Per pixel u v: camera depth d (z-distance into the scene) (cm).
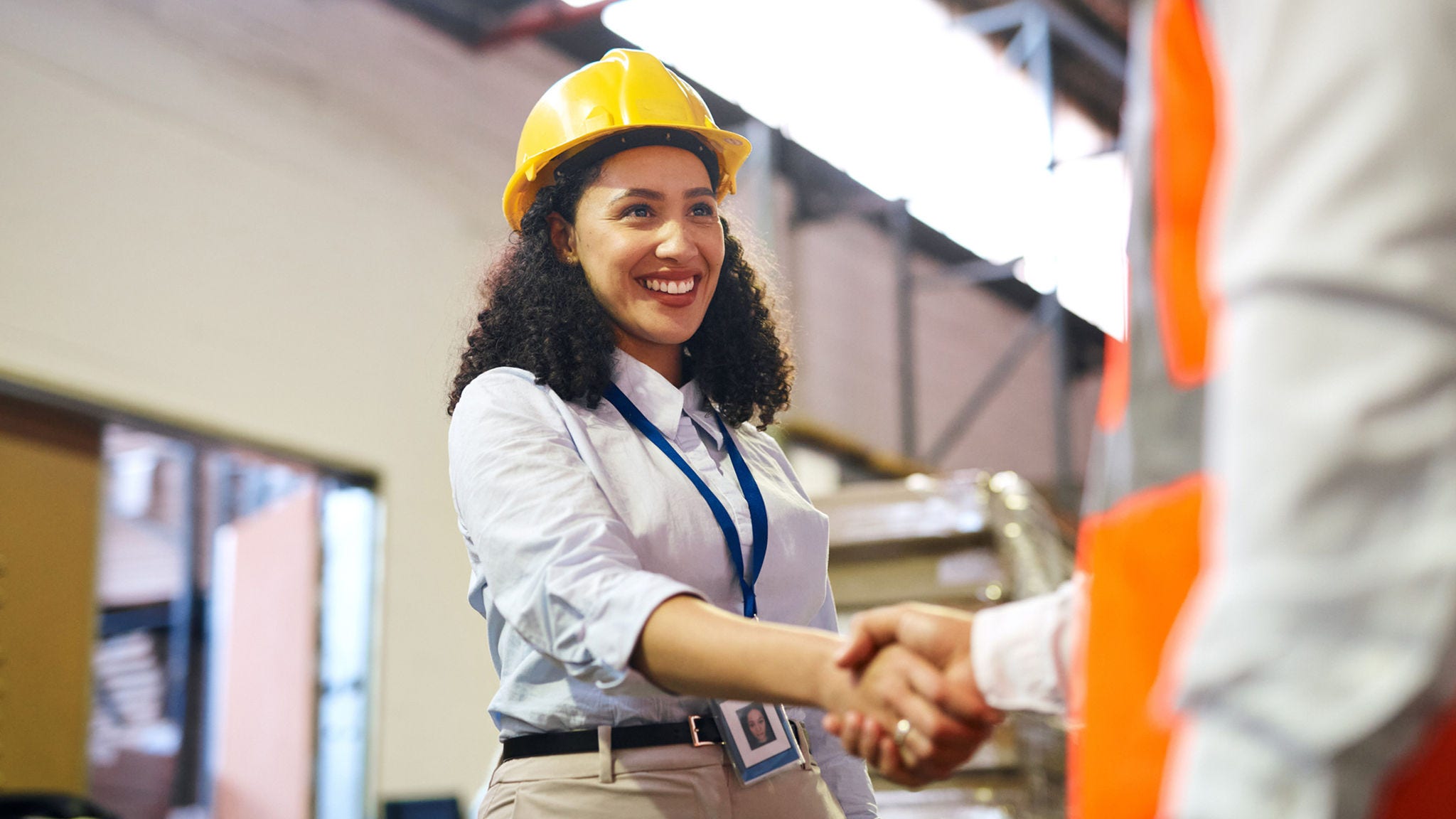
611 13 787
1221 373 62
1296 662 53
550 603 124
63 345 506
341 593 627
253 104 596
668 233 153
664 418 154
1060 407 1030
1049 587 366
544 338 150
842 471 775
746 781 135
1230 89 63
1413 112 55
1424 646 52
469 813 637
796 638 107
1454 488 53
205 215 564
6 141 496
